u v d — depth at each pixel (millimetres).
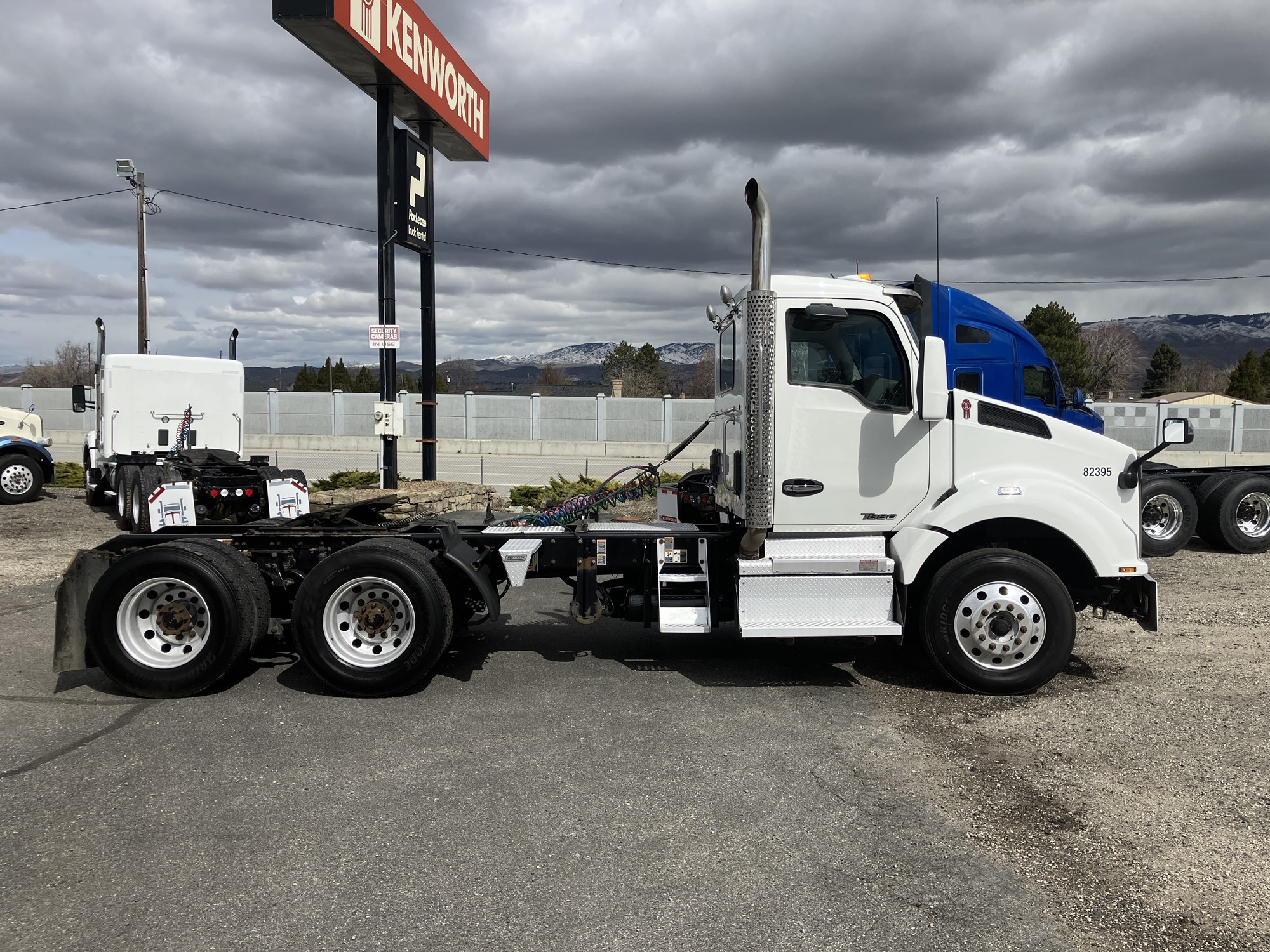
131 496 12156
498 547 5965
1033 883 3191
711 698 5426
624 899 3066
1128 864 3320
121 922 2893
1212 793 3959
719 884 3178
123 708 5121
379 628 5383
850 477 5551
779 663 6258
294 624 5324
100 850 3387
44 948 2742
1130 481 5637
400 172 12422
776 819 3717
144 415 14086
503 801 3883
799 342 5504
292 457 31125
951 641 5410
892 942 2816
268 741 4613
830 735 4766
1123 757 4402
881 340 5598
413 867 3281
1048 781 4121
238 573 5332
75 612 5363
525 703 5305
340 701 5312
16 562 9891
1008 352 10586
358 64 11430
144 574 5215
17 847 3408
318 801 3861
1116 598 5809
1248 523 10953
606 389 59594
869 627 5406
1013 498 5418
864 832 3602
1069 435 5617
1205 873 3252
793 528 5570
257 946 2760
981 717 5070
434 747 4539
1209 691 5508
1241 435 29125
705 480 6852
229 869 3254
